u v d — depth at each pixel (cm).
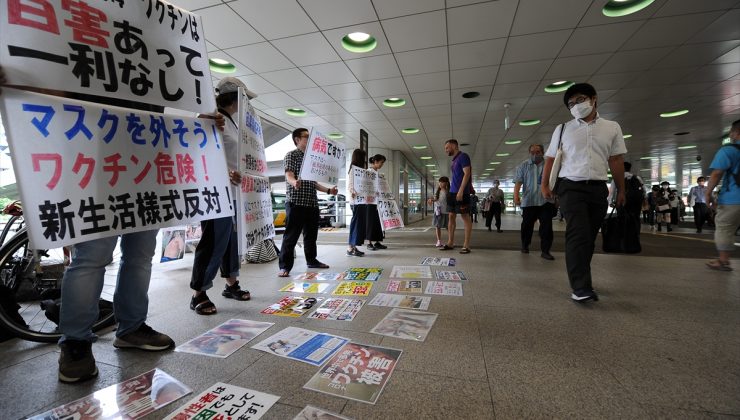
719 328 173
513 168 1778
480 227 1025
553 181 234
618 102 647
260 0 334
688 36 404
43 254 203
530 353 145
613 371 129
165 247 398
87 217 108
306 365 135
